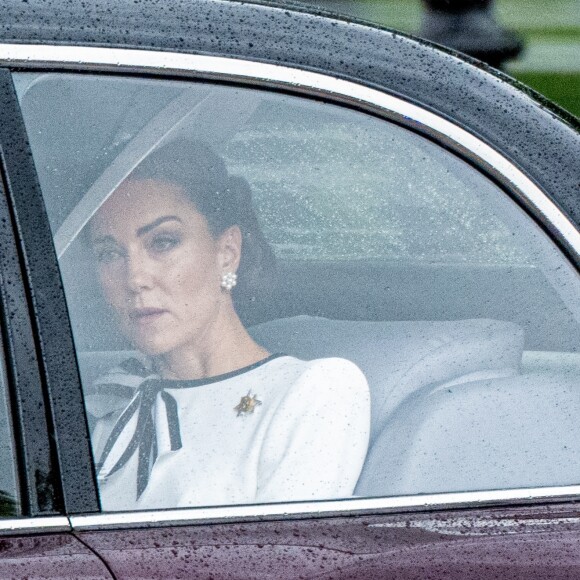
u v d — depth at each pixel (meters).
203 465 8.05
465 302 8.48
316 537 7.91
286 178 8.35
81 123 8.03
